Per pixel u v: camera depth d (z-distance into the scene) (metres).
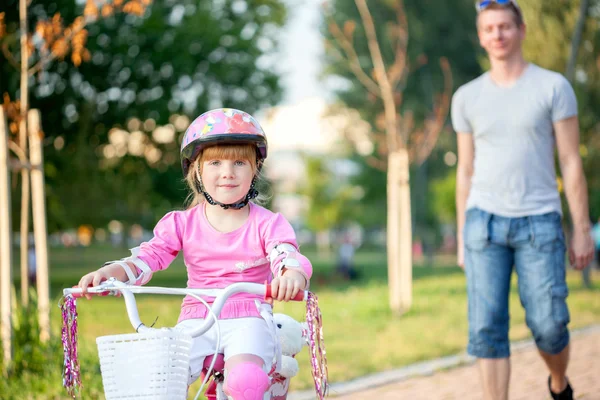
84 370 6.31
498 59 4.93
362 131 42.97
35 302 7.64
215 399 3.42
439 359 8.24
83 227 25.27
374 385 6.93
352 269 29.30
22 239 7.90
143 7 8.34
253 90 25.47
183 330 3.05
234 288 3.05
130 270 3.33
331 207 64.19
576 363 7.33
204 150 3.41
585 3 14.41
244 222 3.52
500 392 4.76
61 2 17.31
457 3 37.84
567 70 14.50
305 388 6.84
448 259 49.94
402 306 12.44
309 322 3.09
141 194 25.11
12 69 16.42
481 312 4.82
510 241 4.79
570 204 4.91
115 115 22.95
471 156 5.16
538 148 4.82
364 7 14.20
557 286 4.71
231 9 25.14
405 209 12.63
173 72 23.19
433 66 38.56
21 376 6.78
